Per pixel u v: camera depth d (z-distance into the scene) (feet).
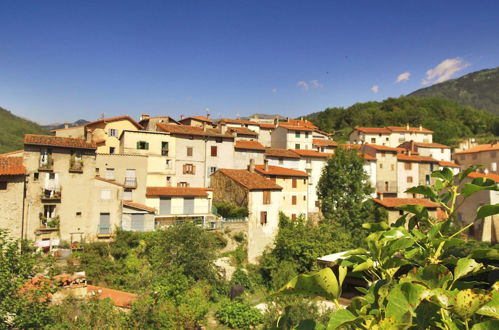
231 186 131.13
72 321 53.42
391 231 15.25
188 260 91.45
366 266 14.92
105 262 90.38
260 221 124.26
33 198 94.43
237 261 113.60
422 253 15.05
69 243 95.09
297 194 146.51
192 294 73.41
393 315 10.87
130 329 57.82
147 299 65.05
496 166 217.15
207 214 126.93
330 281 11.28
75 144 100.27
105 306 58.75
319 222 146.10
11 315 48.70
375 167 185.47
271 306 52.24
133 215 107.86
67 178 98.89
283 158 163.32
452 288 12.84
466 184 14.78
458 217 131.64
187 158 146.92
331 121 391.45
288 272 100.07
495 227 126.00
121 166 120.98
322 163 171.53
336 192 149.07
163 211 123.44
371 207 143.84
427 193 17.35
